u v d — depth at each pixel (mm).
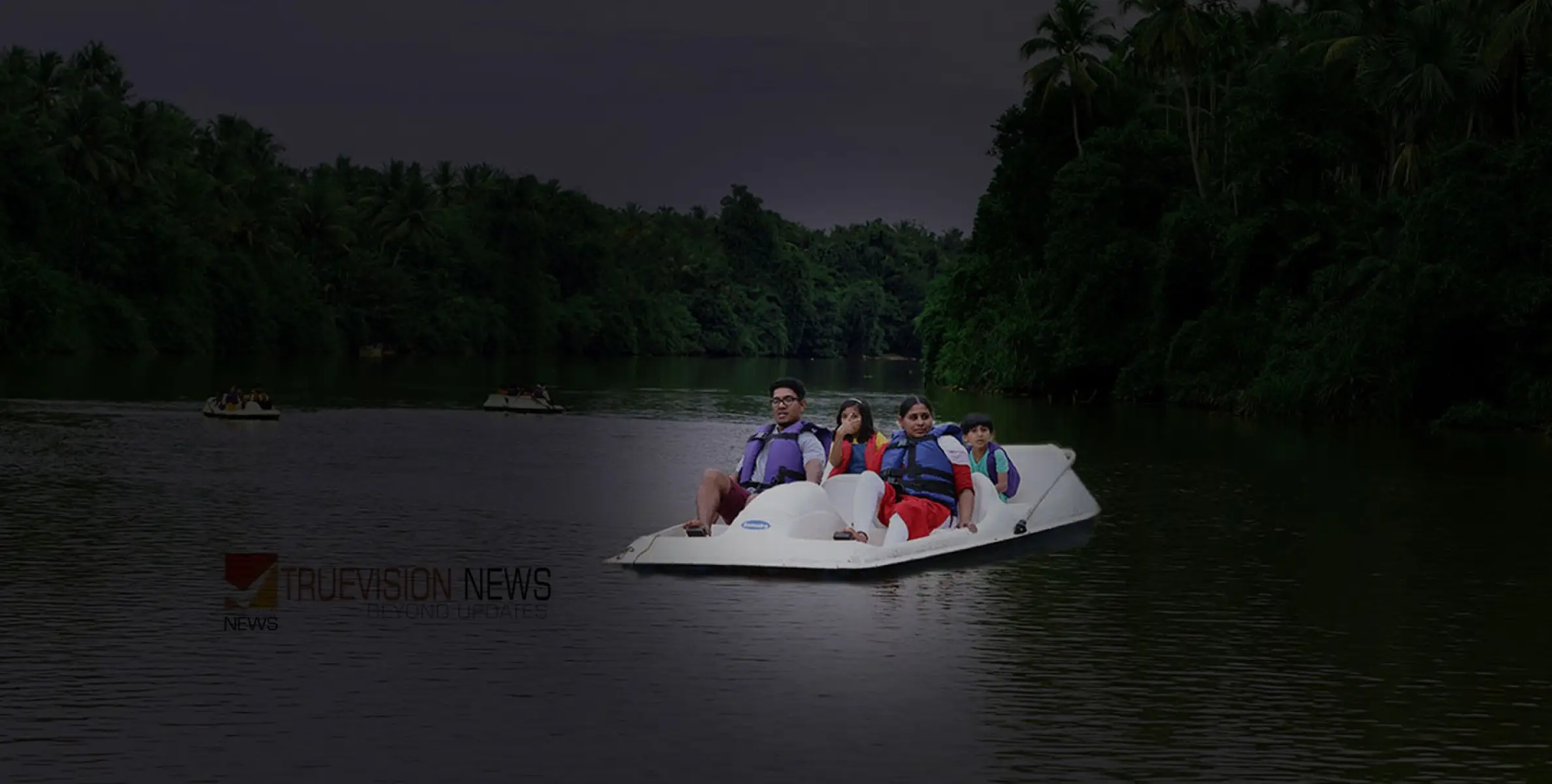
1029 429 36844
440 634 10031
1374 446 31875
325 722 7809
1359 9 51000
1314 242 49625
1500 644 10133
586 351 146750
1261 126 52188
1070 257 59625
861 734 7688
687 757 7238
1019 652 9656
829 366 134625
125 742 7406
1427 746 7602
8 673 8828
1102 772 7090
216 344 98938
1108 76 68062
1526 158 41000
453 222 131625
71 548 13836
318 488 19984
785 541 12555
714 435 33438
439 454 26734
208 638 9867
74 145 89375
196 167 108688
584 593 11547
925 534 13547
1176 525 16656
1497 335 41156
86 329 85875
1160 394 55250
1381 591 12266
